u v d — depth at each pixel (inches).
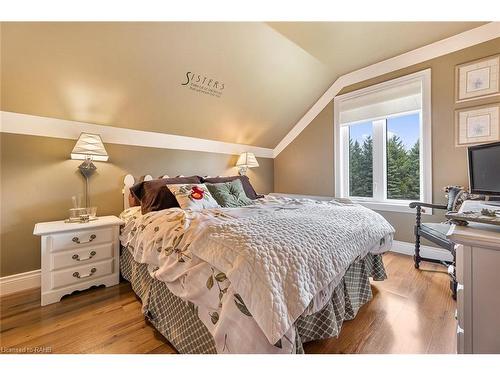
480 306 29.0
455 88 91.0
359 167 123.3
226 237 40.9
